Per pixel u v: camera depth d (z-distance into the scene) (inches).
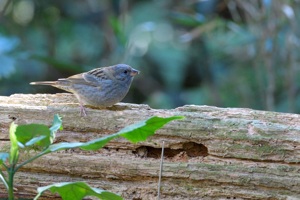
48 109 339.6
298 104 653.3
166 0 746.2
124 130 240.7
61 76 707.4
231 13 662.5
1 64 592.1
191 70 752.3
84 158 327.3
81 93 392.8
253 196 319.0
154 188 324.8
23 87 675.4
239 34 681.6
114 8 736.3
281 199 317.4
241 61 710.5
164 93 740.0
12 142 238.1
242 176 318.7
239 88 692.7
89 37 751.1
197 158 326.6
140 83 756.6
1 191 335.0
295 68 629.9
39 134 240.7
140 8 753.6
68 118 337.4
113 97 398.9
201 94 719.1
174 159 328.8
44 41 744.3
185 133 325.4
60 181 330.3
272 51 595.5
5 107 340.2
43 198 335.3
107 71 403.2
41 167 328.5
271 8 587.8
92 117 336.5
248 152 321.1
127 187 327.9
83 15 751.7
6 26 743.1
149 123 246.5
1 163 240.8
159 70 760.3
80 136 337.4
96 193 253.3
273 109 596.1
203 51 724.7
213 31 703.1
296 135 319.3
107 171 327.6
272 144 319.3
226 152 322.3
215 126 324.2
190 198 322.7
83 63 742.5
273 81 595.2
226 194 321.1
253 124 323.9
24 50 645.3
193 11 677.9
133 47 692.7
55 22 751.1
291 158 317.7
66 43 750.5
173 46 772.6
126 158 327.3
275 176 317.1
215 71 715.4
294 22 592.1
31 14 754.2
